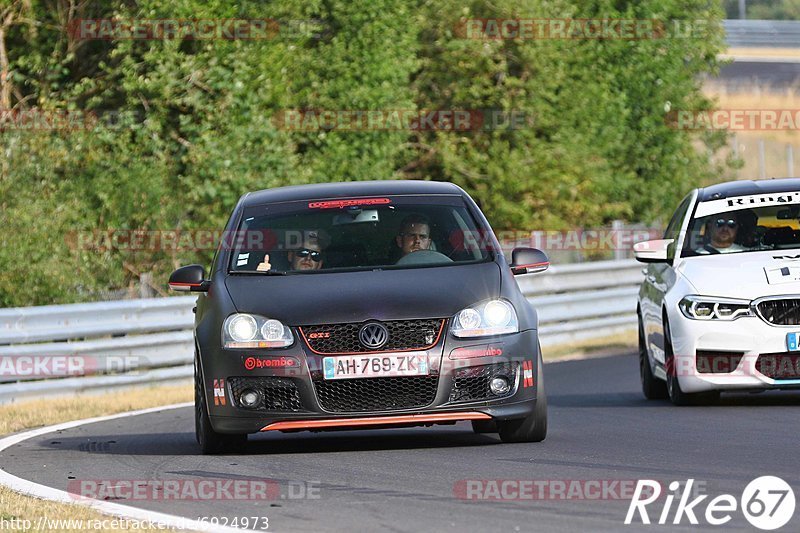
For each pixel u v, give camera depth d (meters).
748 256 37.81
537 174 86.44
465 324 28.16
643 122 95.50
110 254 66.44
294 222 31.53
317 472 26.17
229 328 28.58
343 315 28.08
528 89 87.12
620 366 55.72
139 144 71.00
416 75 87.94
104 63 73.44
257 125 70.88
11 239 59.28
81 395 51.28
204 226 69.88
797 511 20.72
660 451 27.80
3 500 24.11
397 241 30.80
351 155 77.38
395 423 27.83
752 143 155.38
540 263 31.59
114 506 23.00
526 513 21.08
